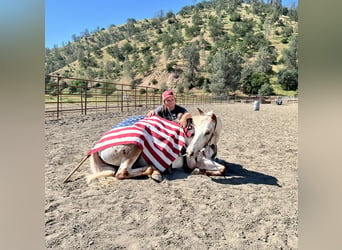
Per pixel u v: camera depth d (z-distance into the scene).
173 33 112.12
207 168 3.86
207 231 2.38
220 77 59.88
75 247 2.09
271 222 2.57
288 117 14.66
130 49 112.31
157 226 2.44
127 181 3.49
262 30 103.56
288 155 5.36
